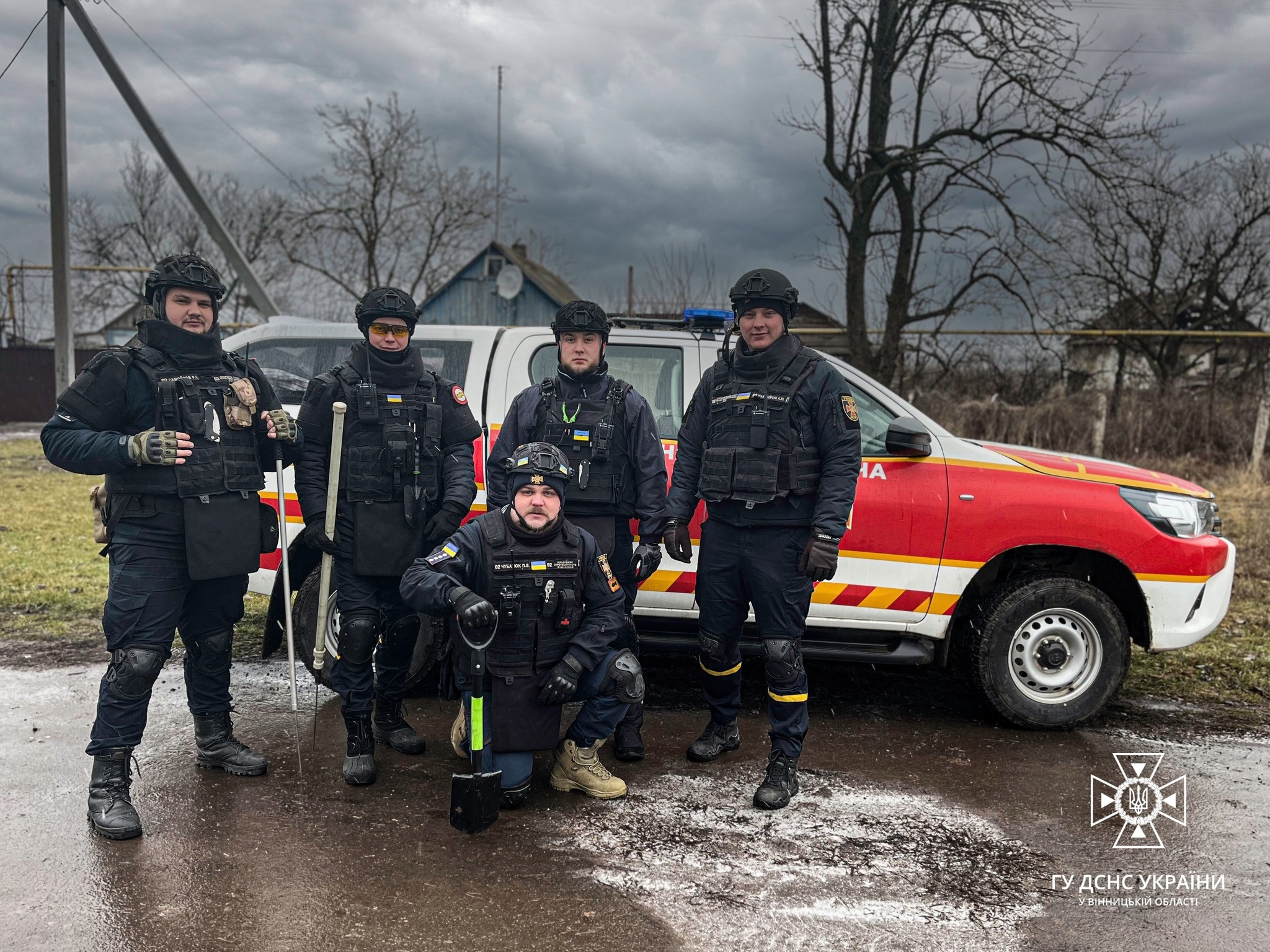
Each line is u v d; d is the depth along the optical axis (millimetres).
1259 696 4824
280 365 4562
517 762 3229
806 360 3369
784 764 3383
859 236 13867
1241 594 6859
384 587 3518
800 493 3309
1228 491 11320
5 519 8594
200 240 34875
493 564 3107
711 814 3273
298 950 2354
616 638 3457
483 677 3146
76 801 3160
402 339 3414
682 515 3562
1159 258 20531
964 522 4203
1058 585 4176
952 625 4363
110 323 35594
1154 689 4914
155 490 2986
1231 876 2914
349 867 2789
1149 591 4250
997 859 2990
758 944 2451
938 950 2459
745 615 3572
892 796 3480
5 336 31438
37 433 19922
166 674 4602
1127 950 2490
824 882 2803
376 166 27031
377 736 3787
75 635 5160
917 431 3996
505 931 2473
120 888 2623
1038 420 13211
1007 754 3961
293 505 4285
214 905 2551
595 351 3555
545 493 3111
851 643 4312
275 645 4320
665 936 2477
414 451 3367
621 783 3404
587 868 2844
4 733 3752
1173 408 13297
